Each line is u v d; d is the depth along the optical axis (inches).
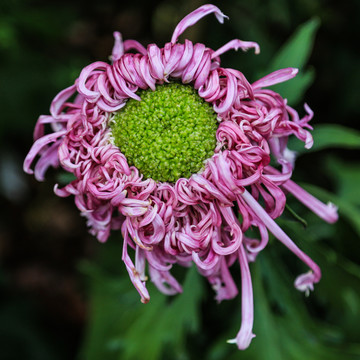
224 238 8.8
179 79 8.8
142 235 8.6
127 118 8.8
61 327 15.8
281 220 9.0
